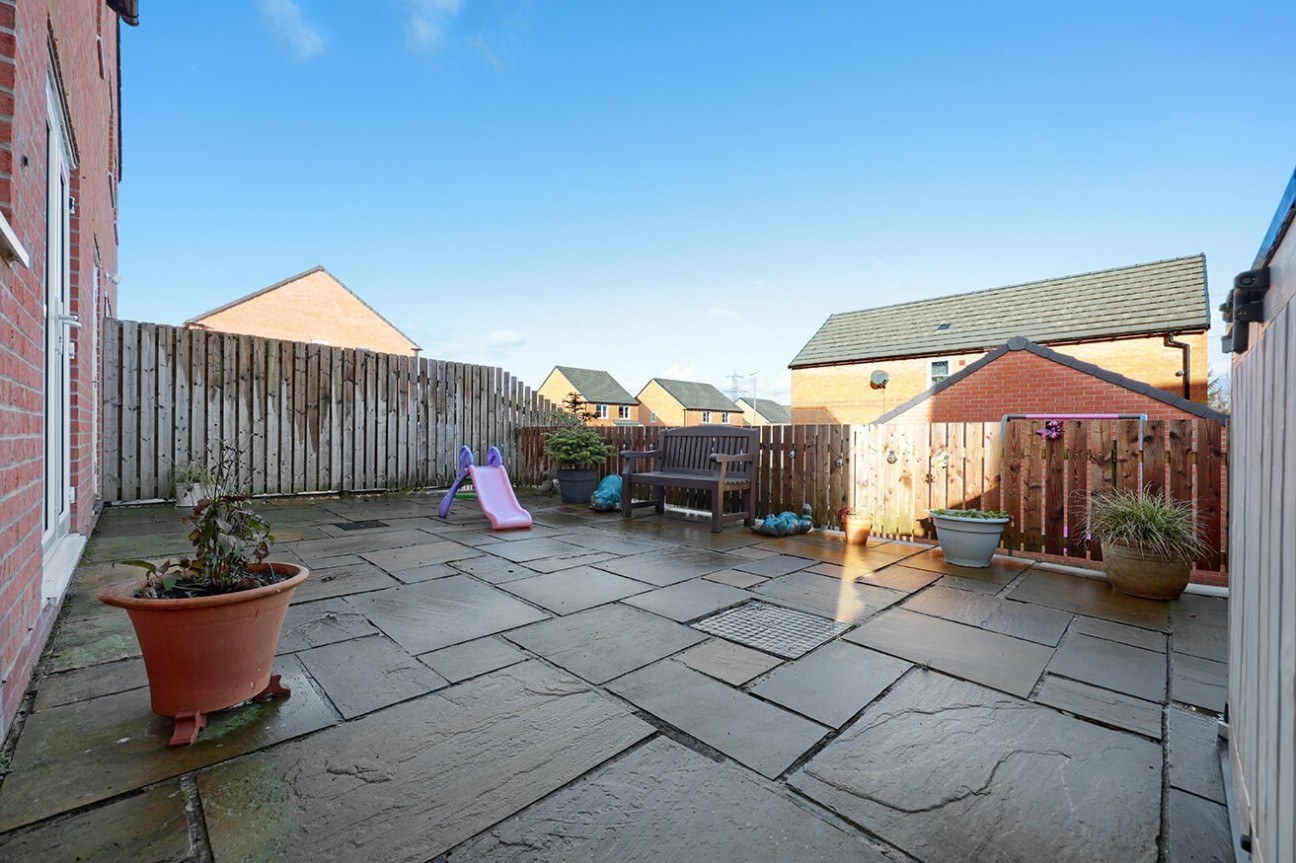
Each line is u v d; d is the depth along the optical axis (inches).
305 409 295.7
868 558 175.9
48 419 122.0
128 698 77.4
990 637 108.6
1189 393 517.7
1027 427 179.5
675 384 1841.8
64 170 141.0
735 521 230.1
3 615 66.7
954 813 57.6
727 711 78.0
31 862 47.7
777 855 51.2
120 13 176.1
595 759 65.7
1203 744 71.6
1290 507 39.6
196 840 51.1
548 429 354.0
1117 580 138.2
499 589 135.4
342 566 155.1
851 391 754.8
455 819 54.8
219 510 78.0
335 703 77.6
